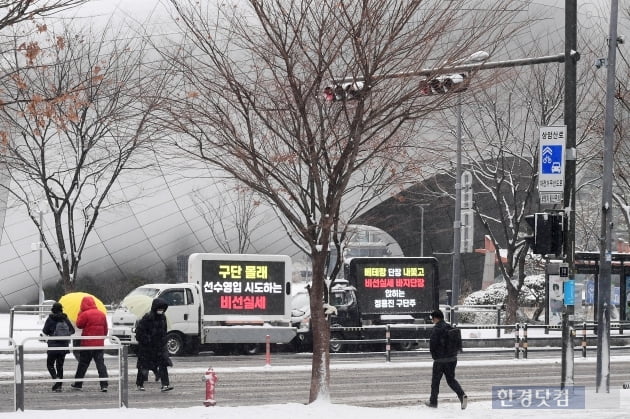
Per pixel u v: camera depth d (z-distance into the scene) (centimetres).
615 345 4719
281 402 2356
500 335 4681
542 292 5669
